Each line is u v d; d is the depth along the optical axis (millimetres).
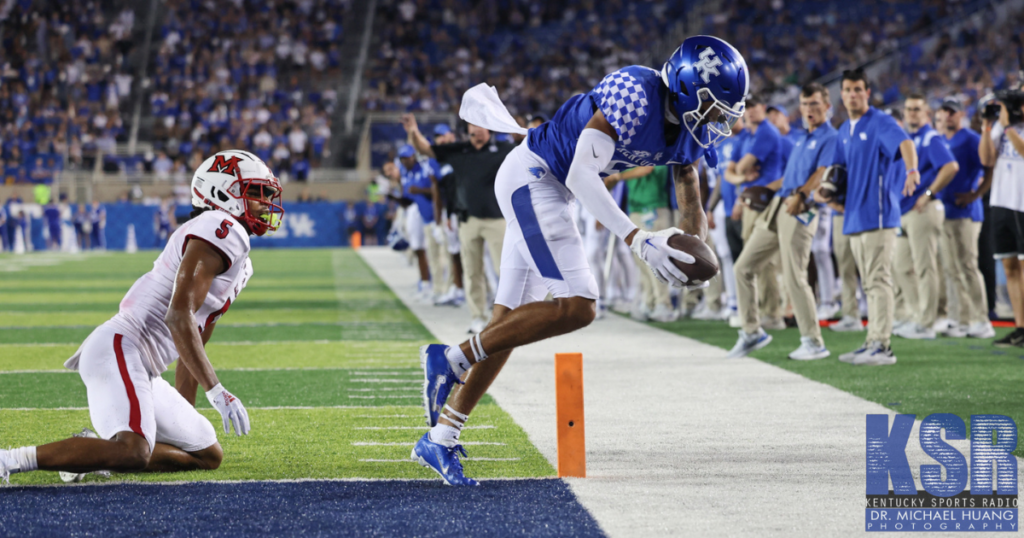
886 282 21562
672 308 31828
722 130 11250
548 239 11445
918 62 82000
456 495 11047
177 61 105000
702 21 101625
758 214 24531
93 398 11281
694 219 12211
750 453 13188
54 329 29906
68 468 10828
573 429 11945
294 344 26328
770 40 100438
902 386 18562
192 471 12281
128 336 11461
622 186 31594
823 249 30797
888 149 21062
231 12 110188
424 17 113812
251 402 17484
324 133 98750
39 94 96375
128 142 97500
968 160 26219
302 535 9500
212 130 95500
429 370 11523
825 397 17594
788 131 29641
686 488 11344
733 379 19812
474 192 27125
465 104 12898
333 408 16875
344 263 66562
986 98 24578
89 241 86938
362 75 107500
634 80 11062
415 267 61750
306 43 108875
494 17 113625
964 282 26438
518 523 9914
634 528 9742
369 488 11398
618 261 36125
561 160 11461
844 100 21844
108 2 109125
